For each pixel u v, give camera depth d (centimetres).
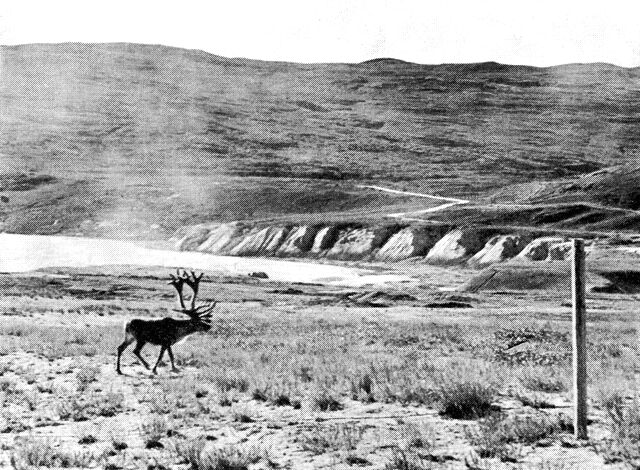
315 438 1391
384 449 1343
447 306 8000
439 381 1947
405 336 3778
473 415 1611
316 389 1892
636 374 2295
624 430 1349
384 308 7612
